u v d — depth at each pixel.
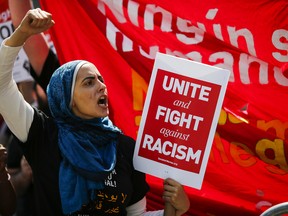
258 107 3.78
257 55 3.80
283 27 3.77
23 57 4.58
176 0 3.86
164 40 3.86
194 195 3.79
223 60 3.84
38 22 2.88
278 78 3.78
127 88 3.87
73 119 3.10
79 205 2.97
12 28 4.46
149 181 3.79
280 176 3.74
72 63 3.10
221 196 3.78
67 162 3.04
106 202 3.04
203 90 3.06
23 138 3.04
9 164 3.79
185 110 3.07
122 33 3.88
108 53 3.89
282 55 3.77
